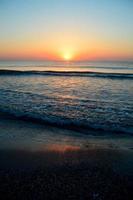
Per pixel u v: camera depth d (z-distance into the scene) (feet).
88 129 23.79
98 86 62.95
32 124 25.43
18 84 65.62
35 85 64.03
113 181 12.35
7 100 39.11
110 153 16.78
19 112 30.76
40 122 26.32
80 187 11.64
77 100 40.19
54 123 25.93
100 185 11.90
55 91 52.16
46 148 17.63
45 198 10.61
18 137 20.51
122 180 12.48
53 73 115.03
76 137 21.03
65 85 65.41
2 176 12.75
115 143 19.31
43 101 38.93
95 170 13.78
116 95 45.80
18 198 10.59
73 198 10.66
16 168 13.87
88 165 14.52
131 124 25.43
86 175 13.06
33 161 15.03
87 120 27.12
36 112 30.96
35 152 16.72
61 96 44.60
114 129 23.70
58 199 10.55
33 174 13.06
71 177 12.74
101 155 16.37
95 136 21.47
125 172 13.52
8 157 15.66
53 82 74.08
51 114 29.96
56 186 11.69
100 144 18.99
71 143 19.11
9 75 102.63
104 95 45.91
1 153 16.42
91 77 94.63
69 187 11.60
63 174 13.12
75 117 28.50
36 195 10.83
